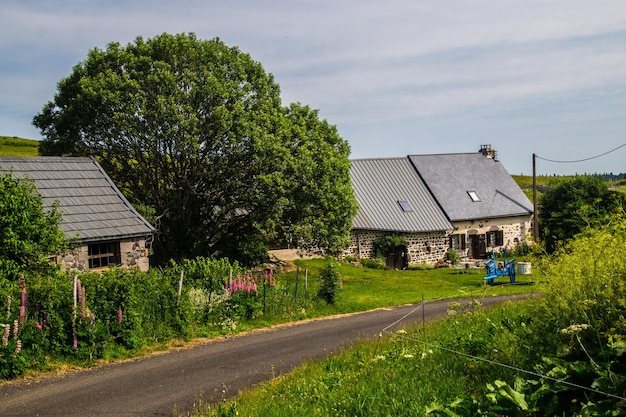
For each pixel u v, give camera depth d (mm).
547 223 42656
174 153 28469
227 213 29875
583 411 6531
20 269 15711
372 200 43594
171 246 30641
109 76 27984
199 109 28672
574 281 8438
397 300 24797
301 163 28156
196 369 13617
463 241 45469
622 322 7688
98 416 10453
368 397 8977
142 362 14375
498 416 7113
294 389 10500
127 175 30906
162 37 29047
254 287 20203
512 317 12727
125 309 15625
